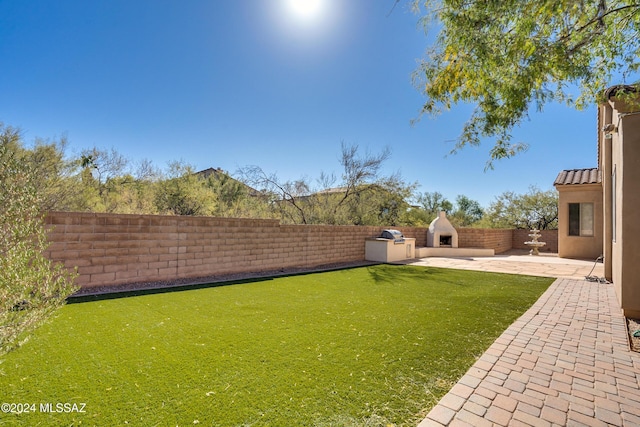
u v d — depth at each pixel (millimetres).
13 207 2699
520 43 3383
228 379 3025
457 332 4582
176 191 12320
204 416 2428
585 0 3145
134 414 2438
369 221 18641
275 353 3674
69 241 6438
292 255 11289
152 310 5387
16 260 2408
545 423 2465
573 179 15469
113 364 3295
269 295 6777
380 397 2773
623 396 2896
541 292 7594
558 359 3709
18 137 9922
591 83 4566
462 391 2924
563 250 15531
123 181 13617
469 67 3826
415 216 23641
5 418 2350
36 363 3271
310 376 3125
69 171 10898
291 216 17031
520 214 26844
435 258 16141
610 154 8734
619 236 5887
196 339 4070
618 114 5707
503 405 2705
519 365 3525
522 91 3592
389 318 5203
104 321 4711
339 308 5793
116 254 7086
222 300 6230
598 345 4172
